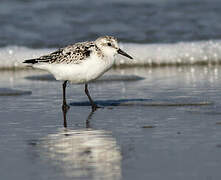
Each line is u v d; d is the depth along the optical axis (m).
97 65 15.38
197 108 15.12
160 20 28.66
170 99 16.42
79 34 26.95
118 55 25.23
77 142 11.84
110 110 15.37
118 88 19.17
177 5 30.22
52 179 9.41
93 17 28.91
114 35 26.95
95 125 13.50
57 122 13.93
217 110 14.73
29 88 19.55
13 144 11.74
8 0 30.34
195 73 22.41
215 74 21.91
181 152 10.84
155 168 9.89
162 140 11.81
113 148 11.31
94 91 18.72
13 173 9.76
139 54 25.39
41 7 29.84
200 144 11.39
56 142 11.87
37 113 15.09
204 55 25.53
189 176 9.39
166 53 25.55
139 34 27.19
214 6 30.03
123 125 13.39
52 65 15.50
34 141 11.97
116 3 30.50
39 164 10.27
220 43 26.22
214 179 9.21
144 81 20.66
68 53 15.41
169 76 21.78
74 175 9.59
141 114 14.62
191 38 26.80
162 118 14.00
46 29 27.47
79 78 15.56
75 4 30.34
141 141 11.79
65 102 15.84
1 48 25.31
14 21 28.05
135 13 29.38
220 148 11.05
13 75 23.09
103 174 9.62
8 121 14.05
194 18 28.77
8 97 17.69
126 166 10.05
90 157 10.69
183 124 13.23
